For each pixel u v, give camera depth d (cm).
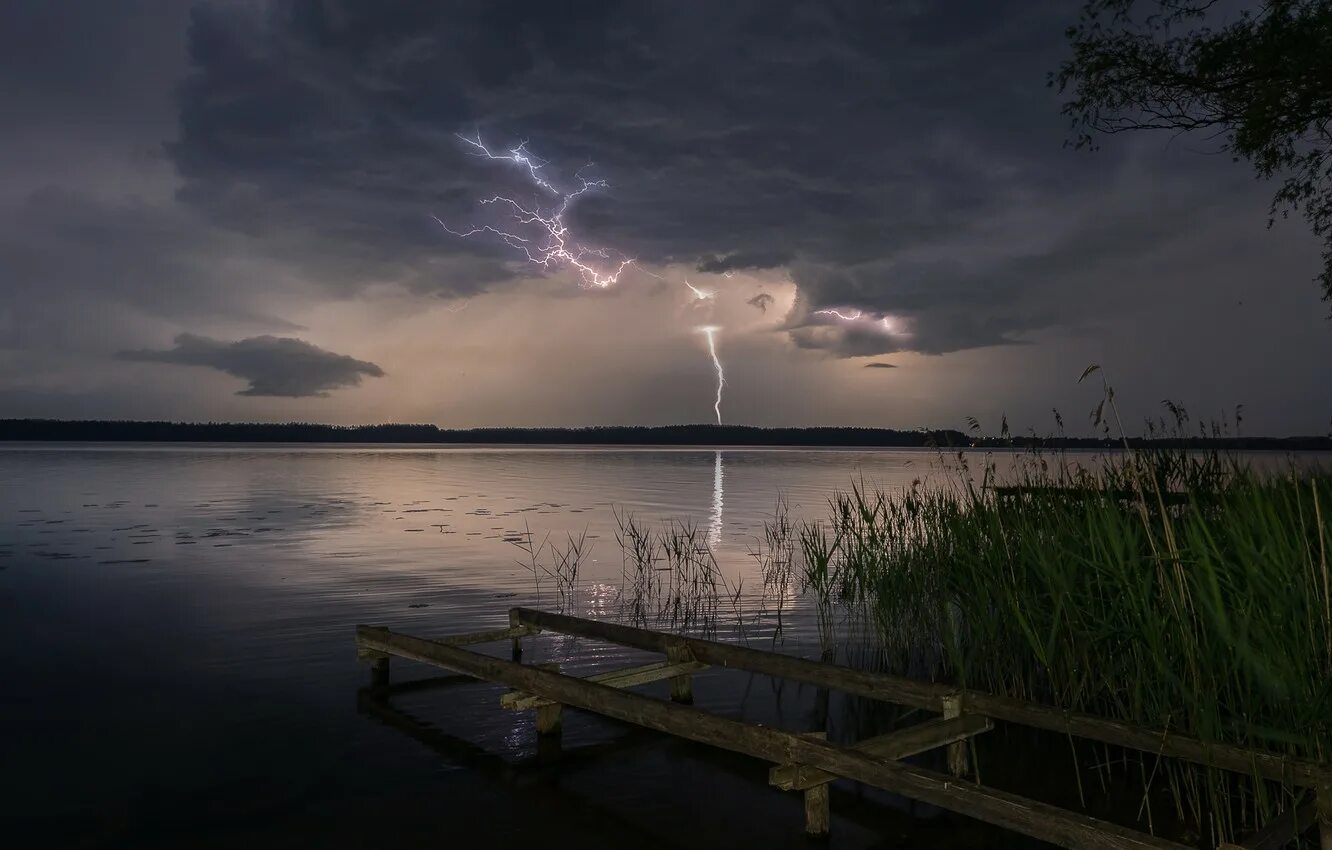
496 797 529
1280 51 980
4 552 1603
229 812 506
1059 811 390
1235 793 514
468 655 697
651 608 1106
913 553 864
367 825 489
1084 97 1141
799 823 495
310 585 1266
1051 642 574
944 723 535
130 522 2142
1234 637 459
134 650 884
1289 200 1098
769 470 5578
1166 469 823
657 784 550
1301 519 478
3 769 571
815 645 916
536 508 2594
